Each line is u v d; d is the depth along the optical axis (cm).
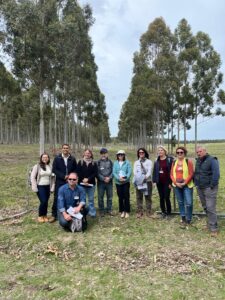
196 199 1239
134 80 4172
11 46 1941
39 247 764
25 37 1914
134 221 947
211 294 542
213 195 831
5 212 1059
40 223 932
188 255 697
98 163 1003
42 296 548
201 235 823
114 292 551
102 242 780
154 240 789
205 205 866
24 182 1611
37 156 3384
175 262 666
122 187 991
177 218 972
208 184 837
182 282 583
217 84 3688
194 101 3669
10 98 4431
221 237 807
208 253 708
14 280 607
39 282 596
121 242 776
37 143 7581
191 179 891
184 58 3641
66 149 955
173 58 3816
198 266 645
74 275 621
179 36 3753
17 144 6700
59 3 2455
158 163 971
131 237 812
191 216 909
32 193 1356
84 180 957
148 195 995
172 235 825
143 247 745
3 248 771
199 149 847
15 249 763
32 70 2020
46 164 962
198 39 3684
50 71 2042
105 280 595
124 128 6925
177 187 906
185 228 873
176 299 526
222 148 6512
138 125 5084
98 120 4341
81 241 787
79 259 698
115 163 1003
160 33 3956
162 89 3938
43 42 1925
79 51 2822
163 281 588
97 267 654
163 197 974
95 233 844
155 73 3931
